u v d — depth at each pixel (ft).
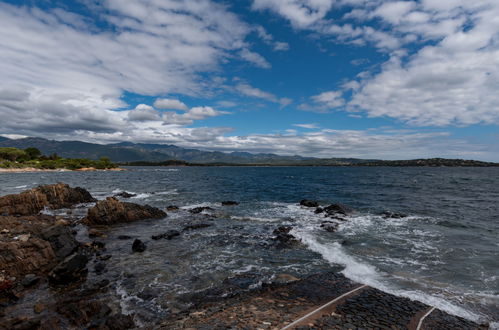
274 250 57.11
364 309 31.83
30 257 45.03
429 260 50.01
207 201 130.41
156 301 35.94
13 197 95.96
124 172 502.79
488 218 88.43
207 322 28.78
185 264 49.42
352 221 83.97
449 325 29.19
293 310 31.55
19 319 30.04
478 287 39.17
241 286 40.24
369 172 490.49
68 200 113.80
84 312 31.53
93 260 50.88
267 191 175.22
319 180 282.15
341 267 47.39
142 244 58.13
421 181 255.70
